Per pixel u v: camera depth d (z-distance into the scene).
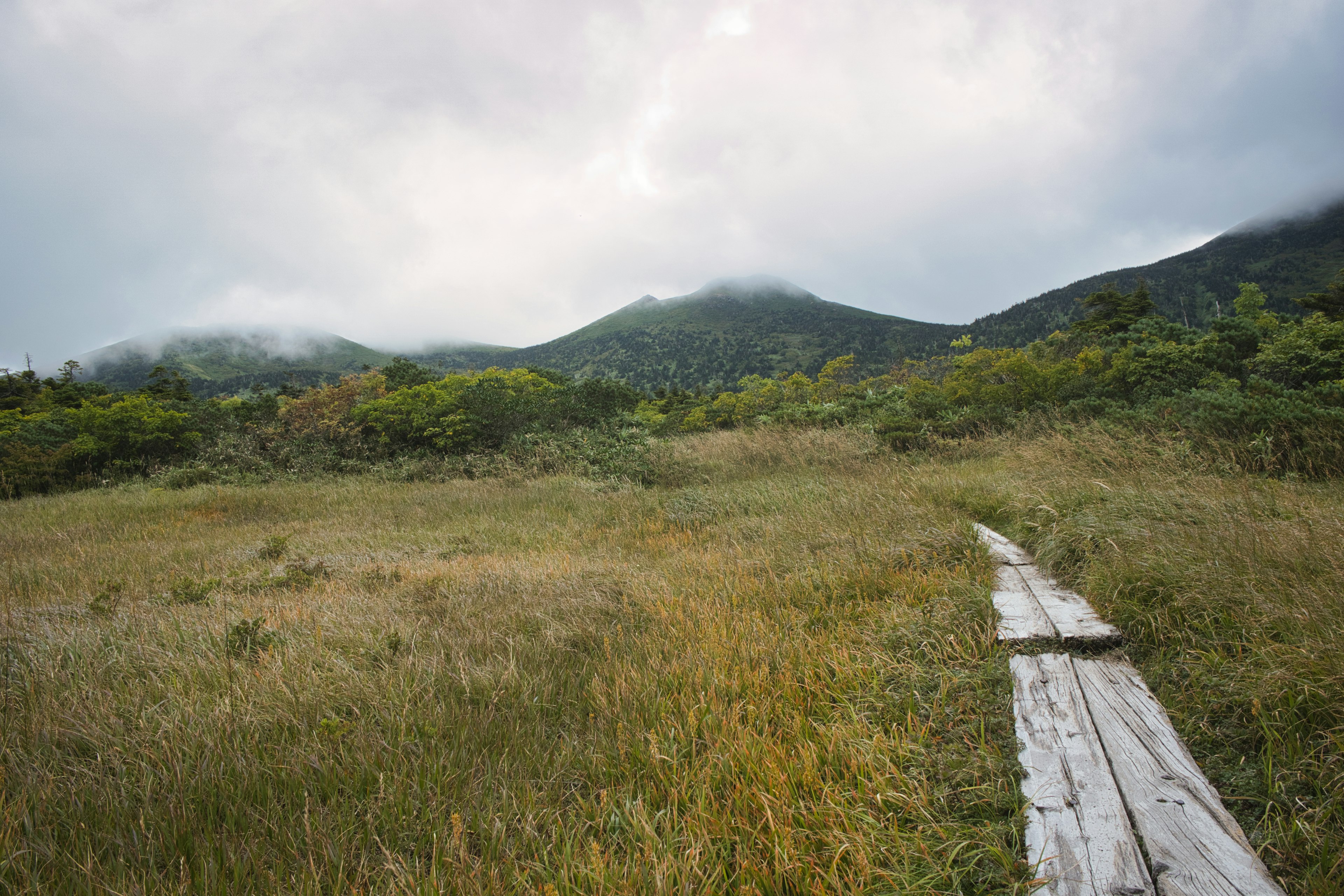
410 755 2.54
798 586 4.55
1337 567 3.24
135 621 4.20
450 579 5.38
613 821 2.17
